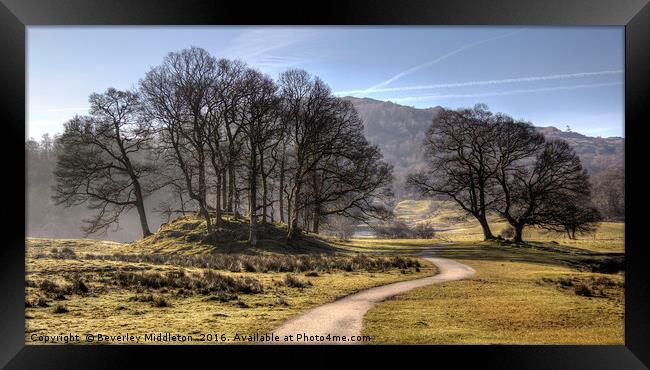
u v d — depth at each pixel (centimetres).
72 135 4331
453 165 5259
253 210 4050
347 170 4450
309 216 5041
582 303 1898
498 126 4950
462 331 1476
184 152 4422
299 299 1844
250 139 4231
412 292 2034
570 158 4806
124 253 3650
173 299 1803
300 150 4438
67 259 2731
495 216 6131
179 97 4144
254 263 2941
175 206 5422
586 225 4759
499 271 2847
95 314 1569
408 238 5841
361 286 2175
